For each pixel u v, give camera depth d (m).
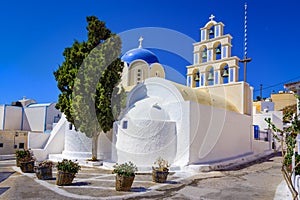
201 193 9.36
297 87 11.69
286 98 46.38
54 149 19.39
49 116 27.61
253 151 20.80
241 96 20.25
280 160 18.92
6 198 8.32
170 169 13.77
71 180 10.38
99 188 9.80
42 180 11.16
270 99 47.94
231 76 21.03
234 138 18.47
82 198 8.41
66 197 8.49
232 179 12.03
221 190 9.84
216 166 14.71
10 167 14.97
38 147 20.95
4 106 27.12
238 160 17.06
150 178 12.09
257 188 10.20
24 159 13.75
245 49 21.56
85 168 14.76
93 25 16.98
